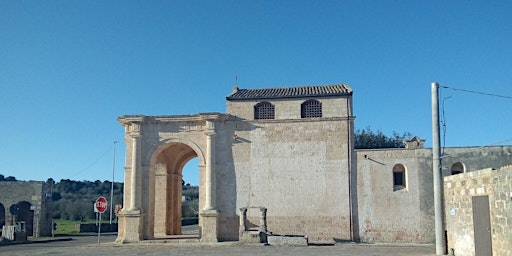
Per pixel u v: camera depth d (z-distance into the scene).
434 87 23.78
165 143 35.16
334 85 37.84
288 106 34.72
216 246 29.78
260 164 34.19
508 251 15.94
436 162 23.34
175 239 34.56
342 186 32.97
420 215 31.91
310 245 30.19
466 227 19.94
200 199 34.19
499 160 31.45
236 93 37.00
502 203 16.44
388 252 24.72
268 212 33.56
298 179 33.59
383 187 32.62
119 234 34.41
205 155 34.53
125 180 35.00
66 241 39.28
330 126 33.69
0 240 37.00
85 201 94.44
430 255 22.45
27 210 47.94
